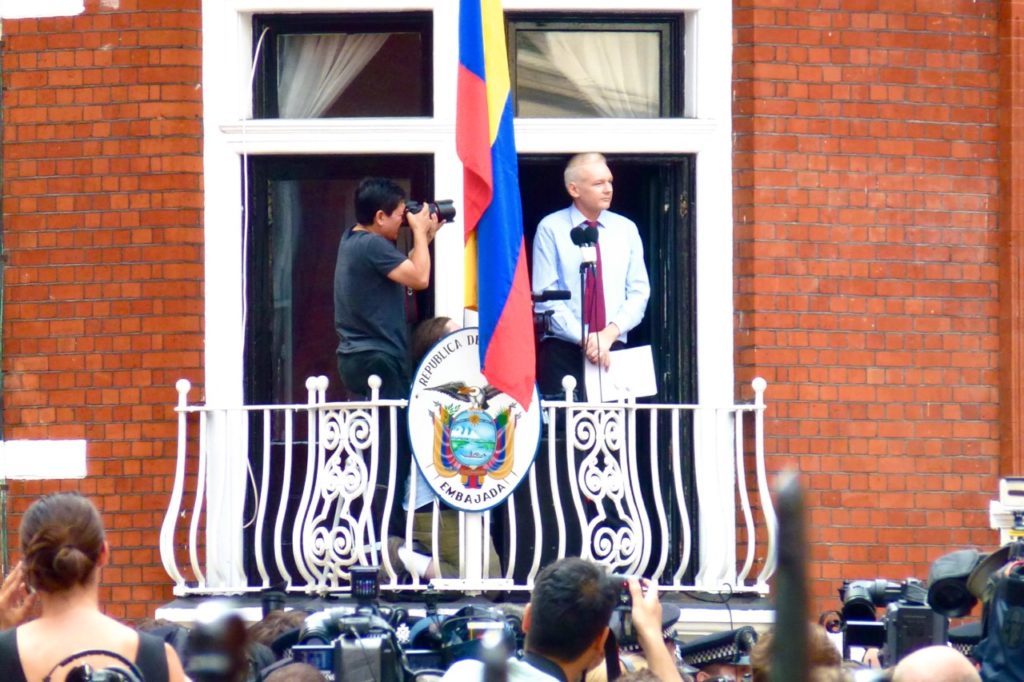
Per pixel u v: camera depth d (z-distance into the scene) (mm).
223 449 30906
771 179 31750
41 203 31906
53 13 32000
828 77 31984
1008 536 24531
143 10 31891
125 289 31688
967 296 32125
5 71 32094
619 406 29797
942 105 32250
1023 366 31906
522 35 33000
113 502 31484
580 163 31000
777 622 7684
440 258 32125
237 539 30781
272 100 32875
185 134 31734
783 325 31625
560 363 31344
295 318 32719
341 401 32344
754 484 31312
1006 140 32250
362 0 32219
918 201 32062
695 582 31281
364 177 32906
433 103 32500
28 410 31734
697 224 32250
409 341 31969
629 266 31578
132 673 15484
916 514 31688
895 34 32188
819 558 31344
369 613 20141
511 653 19953
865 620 23031
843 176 31906
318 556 30031
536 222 33375
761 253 31625
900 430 31750
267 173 32844
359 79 33000
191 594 30828
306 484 29812
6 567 31516
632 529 29906
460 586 29203
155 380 31531
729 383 31766
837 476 31531
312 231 32844
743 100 32000
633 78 33031
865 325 31781
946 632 20734
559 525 29656
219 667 16797
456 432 29047
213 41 32094
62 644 16562
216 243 31891
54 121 31953
